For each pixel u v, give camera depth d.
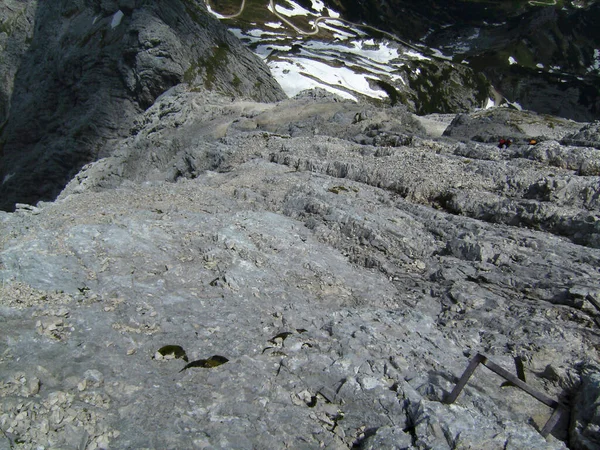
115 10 88.00
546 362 8.62
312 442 6.54
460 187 16.50
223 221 12.79
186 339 8.25
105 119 80.38
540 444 6.36
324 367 7.84
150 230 11.68
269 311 9.45
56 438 6.02
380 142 24.70
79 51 85.81
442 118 63.59
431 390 7.48
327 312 9.71
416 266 12.26
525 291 10.84
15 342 7.47
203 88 72.62
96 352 7.57
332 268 11.53
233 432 6.44
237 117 48.97
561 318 9.84
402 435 6.43
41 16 99.38
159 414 6.56
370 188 17.23
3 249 10.37
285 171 19.78
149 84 78.81
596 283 10.49
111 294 9.08
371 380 7.51
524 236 12.94
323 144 23.05
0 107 99.38
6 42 100.06
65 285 9.12
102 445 6.04
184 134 49.09
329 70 106.50
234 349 8.12
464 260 12.41
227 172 20.83
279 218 13.84
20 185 84.00
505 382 8.14
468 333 9.49
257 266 10.91
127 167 42.47
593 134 22.61
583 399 7.39
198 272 10.27
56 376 6.96
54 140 85.38
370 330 8.75
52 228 11.75
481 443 6.32
